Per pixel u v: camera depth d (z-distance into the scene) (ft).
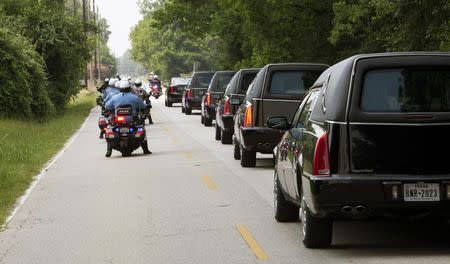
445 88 65.57
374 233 77.51
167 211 96.73
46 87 311.06
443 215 64.95
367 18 244.22
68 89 355.36
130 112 167.32
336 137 65.26
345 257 67.67
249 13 320.09
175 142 201.46
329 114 66.18
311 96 76.18
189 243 77.15
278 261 67.82
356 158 65.05
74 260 71.56
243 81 182.39
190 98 336.49
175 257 71.20
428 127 64.69
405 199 64.28
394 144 64.80
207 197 107.34
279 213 85.87
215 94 259.19
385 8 195.52
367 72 65.87
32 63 274.36
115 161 159.12
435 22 179.83
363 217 65.62
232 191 112.57
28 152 171.01
